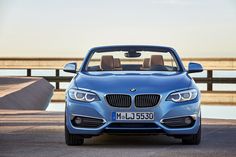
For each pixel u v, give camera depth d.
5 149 8.34
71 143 8.73
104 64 9.68
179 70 9.52
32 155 7.76
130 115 8.33
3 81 28.05
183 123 8.47
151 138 9.88
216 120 13.81
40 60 35.41
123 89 8.40
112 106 8.35
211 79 31.47
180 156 7.69
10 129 11.23
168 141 9.44
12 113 15.28
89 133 8.41
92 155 7.77
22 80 28.73
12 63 36.12
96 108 8.38
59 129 11.23
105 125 8.34
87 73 9.26
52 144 8.95
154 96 8.38
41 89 27.45
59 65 35.00
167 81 8.68
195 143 8.86
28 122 12.69
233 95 30.73
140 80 8.62
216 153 7.98
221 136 10.20
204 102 30.98
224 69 31.55
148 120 8.34
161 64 9.71
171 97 8.41
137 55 9.91
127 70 9.52
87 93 8.48
